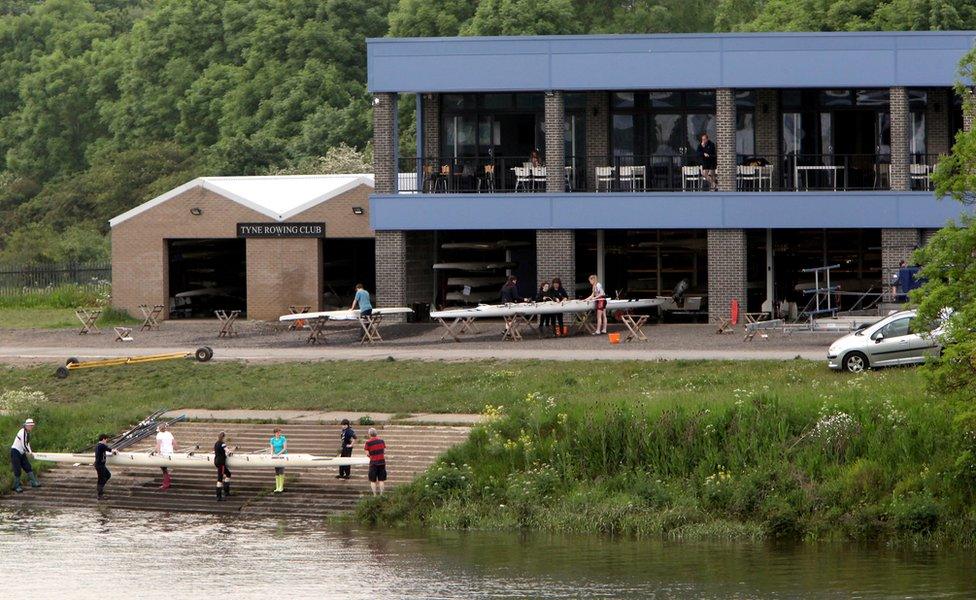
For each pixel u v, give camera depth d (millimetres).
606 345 180375
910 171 197500
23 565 121938
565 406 142250
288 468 143500
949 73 193500
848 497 125250
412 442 144000
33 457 151000
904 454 127438
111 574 118750
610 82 198625
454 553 122188
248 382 170750
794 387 144625
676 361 164625
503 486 135125
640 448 134750
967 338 121438
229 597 111688
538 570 116375
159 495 144125
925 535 120875
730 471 131000
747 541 123438
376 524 133250
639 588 110812
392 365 173625
